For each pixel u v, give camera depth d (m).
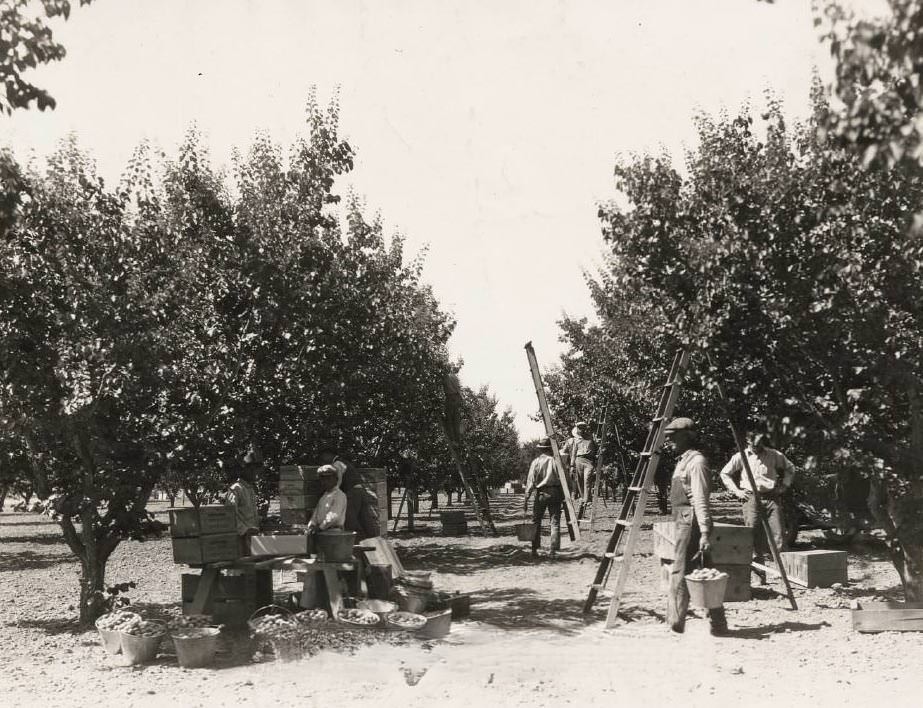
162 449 9.35
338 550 8.21
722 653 6.97
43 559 16.64
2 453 9.22
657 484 25.95
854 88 4.50
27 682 6.34
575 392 26.84
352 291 12.34
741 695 5.66
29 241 8.91
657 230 10.45
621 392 19.42
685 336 8.92
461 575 13.16
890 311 8.20
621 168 10.77
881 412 8.97
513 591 11.17
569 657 6.89
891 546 8.69
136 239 9.59
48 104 6.15
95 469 9.11
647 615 8.99
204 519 8.20
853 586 10.32
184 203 11.08
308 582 8.46
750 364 8.97
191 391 10.02
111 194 9.66
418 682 6.11
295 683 6.16
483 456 31.16
